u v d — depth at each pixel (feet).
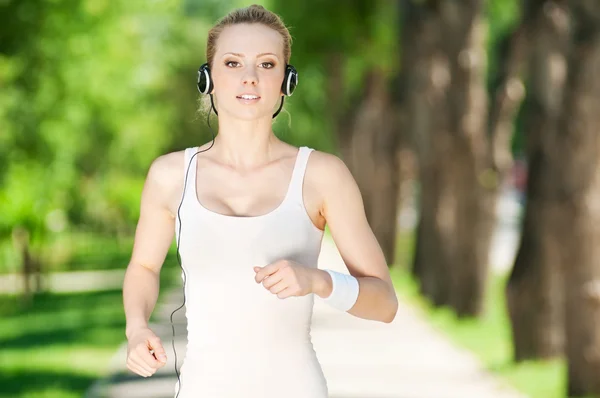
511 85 112.06
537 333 84.02
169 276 193.36
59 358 95.35
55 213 172.24
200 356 22.52
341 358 89.04
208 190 22.90
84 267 225.76
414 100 137.08
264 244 22.35
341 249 23.29
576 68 67.82
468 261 118.62
